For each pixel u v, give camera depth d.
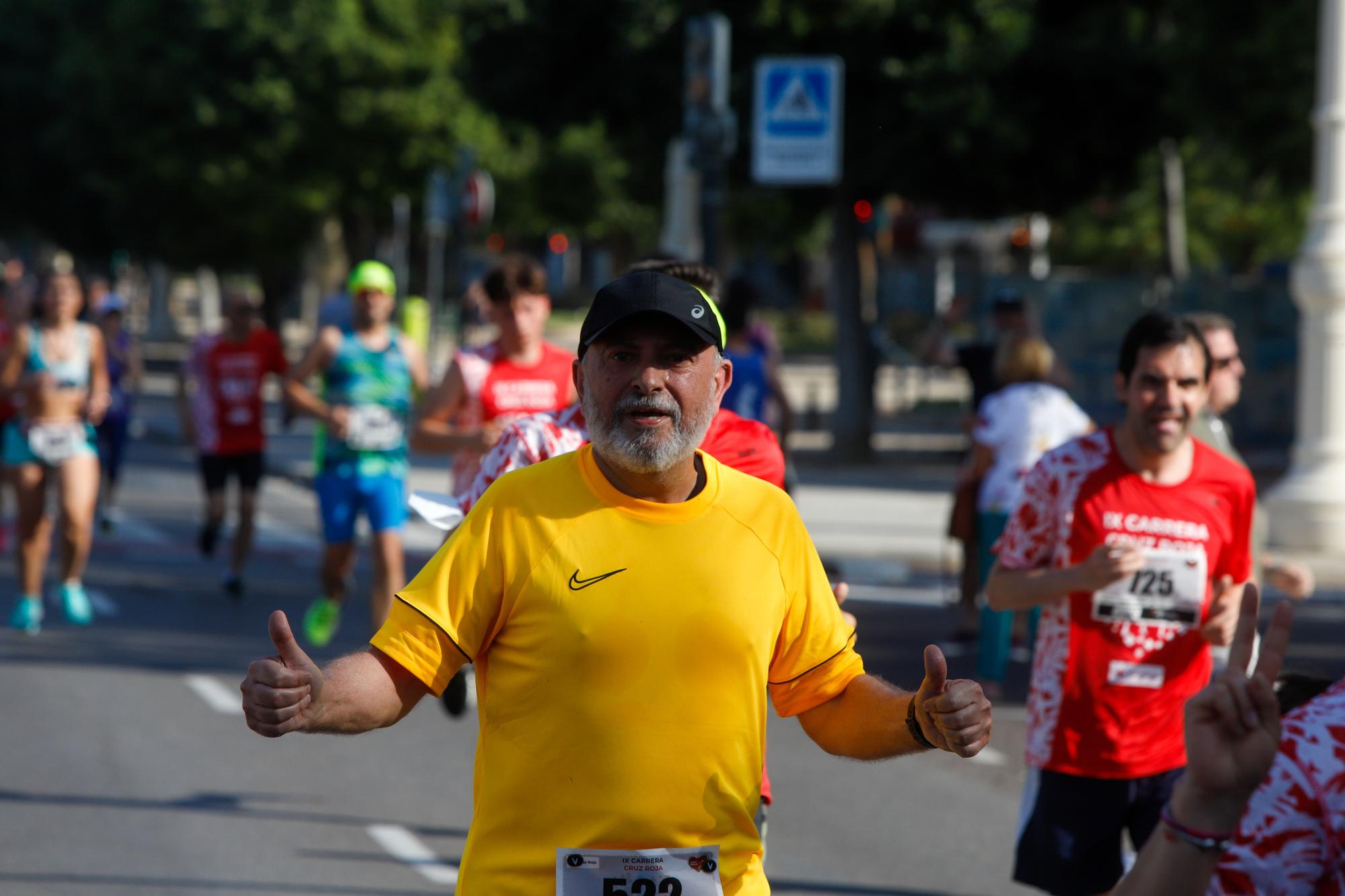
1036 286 49.91
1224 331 12.88
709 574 6.25
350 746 16.61
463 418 15.52
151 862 12.70
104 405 21.84
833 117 25.28
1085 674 9.79
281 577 27.08
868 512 34.25
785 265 145.62
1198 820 5.07
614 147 51.16
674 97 40.47
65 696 18.33
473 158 41.03
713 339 6.21
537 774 6.17
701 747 6.18
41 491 21.66
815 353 99.44
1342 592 26.89
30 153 92.56
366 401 19.20
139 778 15.16
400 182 77.81
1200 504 9.95
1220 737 5.06
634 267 10.20
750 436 9.34
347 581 20.78
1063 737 9.80
